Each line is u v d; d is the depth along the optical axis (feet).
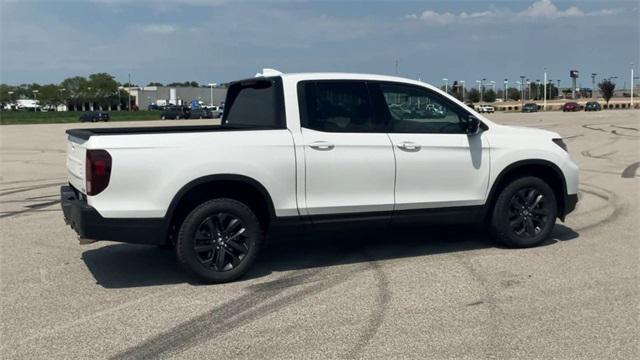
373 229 21.36
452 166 21.90
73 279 20.26
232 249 19.71
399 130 21.40
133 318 16.61
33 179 47.16
